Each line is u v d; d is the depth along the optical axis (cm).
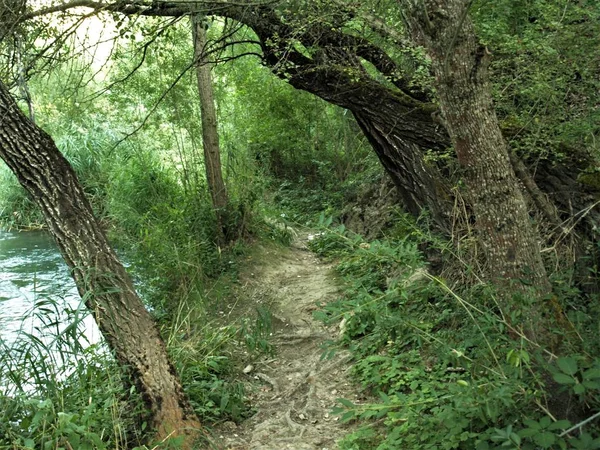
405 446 422
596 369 283
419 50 550
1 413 430
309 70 612
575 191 538
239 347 694
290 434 500
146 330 470
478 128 349
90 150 1477
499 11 591
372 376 551
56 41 601
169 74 1017
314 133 1521
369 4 583
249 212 1068
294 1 584
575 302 436
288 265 998
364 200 1098
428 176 674
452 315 510
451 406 356
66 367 482
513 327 362
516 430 329
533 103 568
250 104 1497
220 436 509
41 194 456
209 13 627
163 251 885
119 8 583
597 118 517
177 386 474
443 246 560
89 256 458
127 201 1173
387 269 737
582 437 275
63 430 399
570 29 500
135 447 434
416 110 603
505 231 358
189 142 1166
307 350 677
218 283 896
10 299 920
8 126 445
